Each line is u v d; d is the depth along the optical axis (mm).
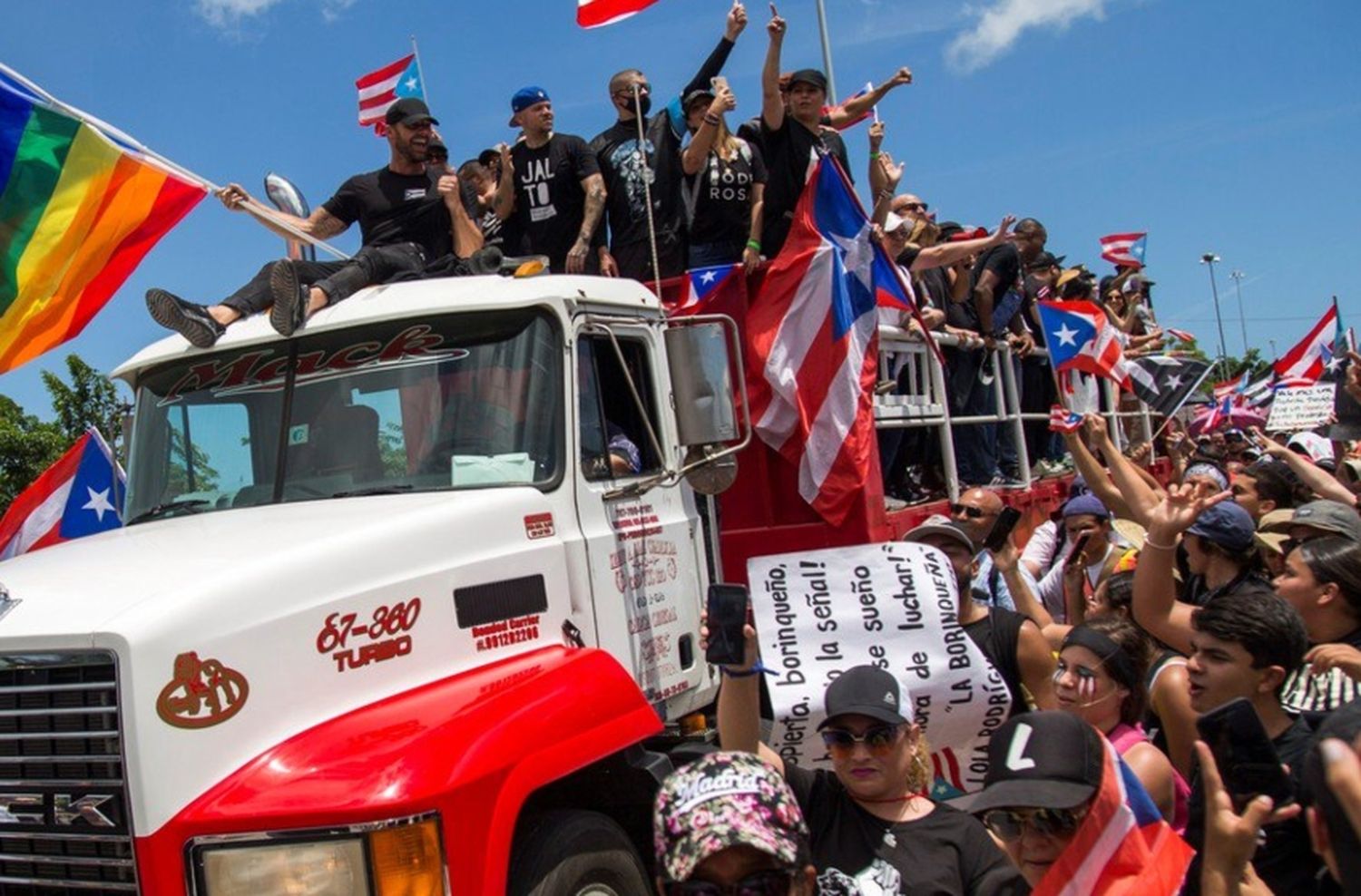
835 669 4473
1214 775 2697
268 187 7191
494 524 4652
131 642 3711
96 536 5047
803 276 6660
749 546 6711
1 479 15414
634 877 4543
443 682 4324
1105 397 12812
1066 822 2807
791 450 6613
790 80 8086
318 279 5707
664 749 5398
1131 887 2762
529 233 7953
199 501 5312
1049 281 11969
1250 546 5027
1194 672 3646
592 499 5109
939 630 4500
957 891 3363
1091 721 3982
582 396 5180
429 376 5094
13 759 3924
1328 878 2994
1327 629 4234
